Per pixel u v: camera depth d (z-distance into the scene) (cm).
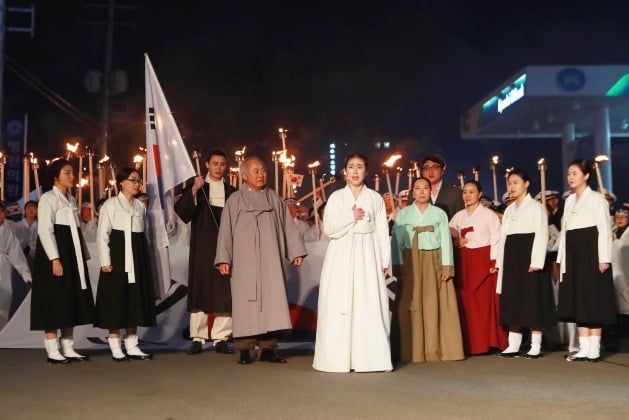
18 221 923
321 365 532
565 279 601
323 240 762
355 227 546
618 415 384
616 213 768
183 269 695
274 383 477
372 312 538
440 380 492
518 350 635
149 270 605
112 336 586
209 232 630
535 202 623
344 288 537
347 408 398
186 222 627
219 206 641
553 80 2038
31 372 523
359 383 479
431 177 686
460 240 655
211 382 479
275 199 586
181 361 579
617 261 741
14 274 743
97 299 589
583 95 2028
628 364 577
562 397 431
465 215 662
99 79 1903
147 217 636
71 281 571
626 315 759
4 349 653
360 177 557
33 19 1648
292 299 699
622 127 2405
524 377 506
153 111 654
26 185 883
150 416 380
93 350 657
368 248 548
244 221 570
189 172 641
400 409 396
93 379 491
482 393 443
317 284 704
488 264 646
